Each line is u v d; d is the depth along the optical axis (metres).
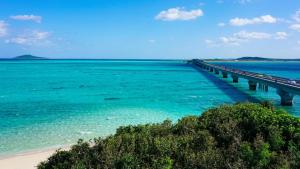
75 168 11.72
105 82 90.62
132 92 65.56
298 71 177.12
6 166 20.38
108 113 40.31
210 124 15.96
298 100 54.81
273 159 12.48
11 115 38.50
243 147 13.01
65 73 134.25
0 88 71.50
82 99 54.09
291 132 13.98
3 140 26.94
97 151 12.93
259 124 14.80
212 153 12.88
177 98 56.25
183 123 16.61
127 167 11.81
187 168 12.16
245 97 58.91
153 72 147.00
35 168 19.98
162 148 13.07
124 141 13.79
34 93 62.50
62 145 25.47
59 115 38.62
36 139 27.31
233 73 85.81
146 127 16.42
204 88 74.88
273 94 63.94
